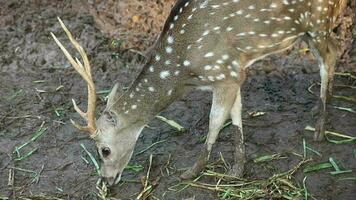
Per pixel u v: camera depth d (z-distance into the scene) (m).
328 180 9.27
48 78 11.88
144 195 9.21
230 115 9.27
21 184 9.63
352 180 9.23
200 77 8.82
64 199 9.30
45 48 12.32
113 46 12.24
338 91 11.02
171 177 9.52
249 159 9.73
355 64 11.48
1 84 11.75
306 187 9.17
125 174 9.63
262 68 11.66
